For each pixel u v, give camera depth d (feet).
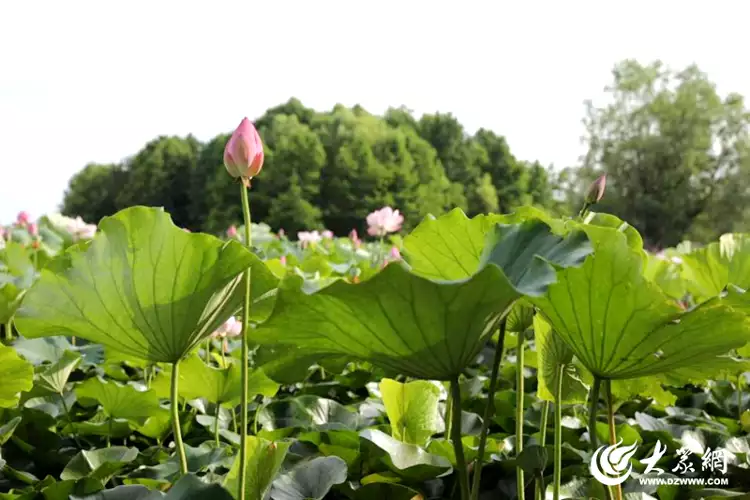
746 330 3.77
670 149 144.05
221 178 156.66
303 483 5.30
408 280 3.46
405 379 10.27
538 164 204.74
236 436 7.55
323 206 159.53
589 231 3.88
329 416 7.98
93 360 9.93
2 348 5.01
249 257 4.16
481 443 4.12
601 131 156.25
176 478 5.92
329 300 3.66
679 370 5.02
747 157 142.92
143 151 204.85
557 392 4.63
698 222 147.54
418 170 171.12
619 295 3.90
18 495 5.20
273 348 4.14
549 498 5.62
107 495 5.07
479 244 4.60
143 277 4.24
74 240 25.73
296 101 200.34
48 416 7.02
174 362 4.57
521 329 5.46
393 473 5.68
